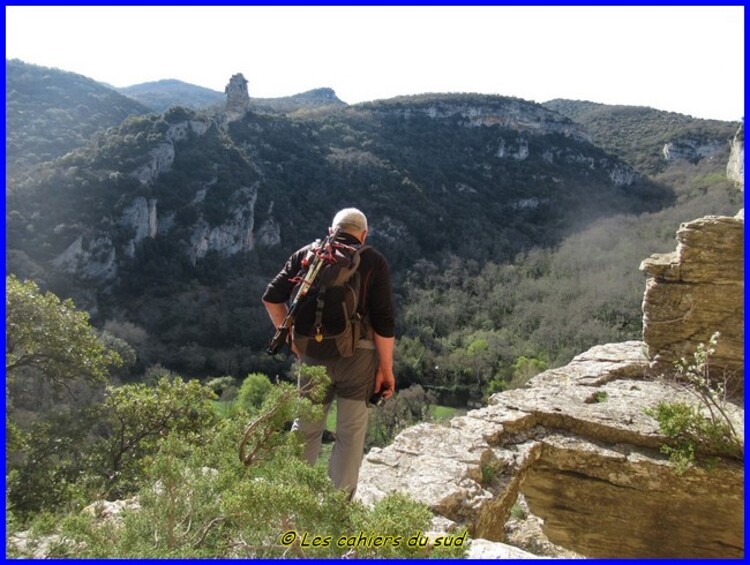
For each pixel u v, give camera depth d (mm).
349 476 3066
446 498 4145
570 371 7168
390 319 3070
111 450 10086
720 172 91250
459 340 54375
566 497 5551
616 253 64875
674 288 6801
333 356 3039
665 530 5301
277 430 2807
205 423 10305
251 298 57500
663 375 6785
